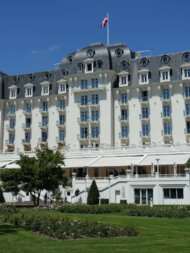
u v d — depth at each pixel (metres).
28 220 25.55
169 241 18.86
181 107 69.75
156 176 51.38
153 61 74.69
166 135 69.50
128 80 75.19
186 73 70.38
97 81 76.50
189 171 49.47
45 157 48.97
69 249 16.19
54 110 81.75
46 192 60.22
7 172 47.19
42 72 87.06
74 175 58.94
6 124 86.38
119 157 63.62
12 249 16.23
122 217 33.41
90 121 75.25
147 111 72.50
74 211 39.06
